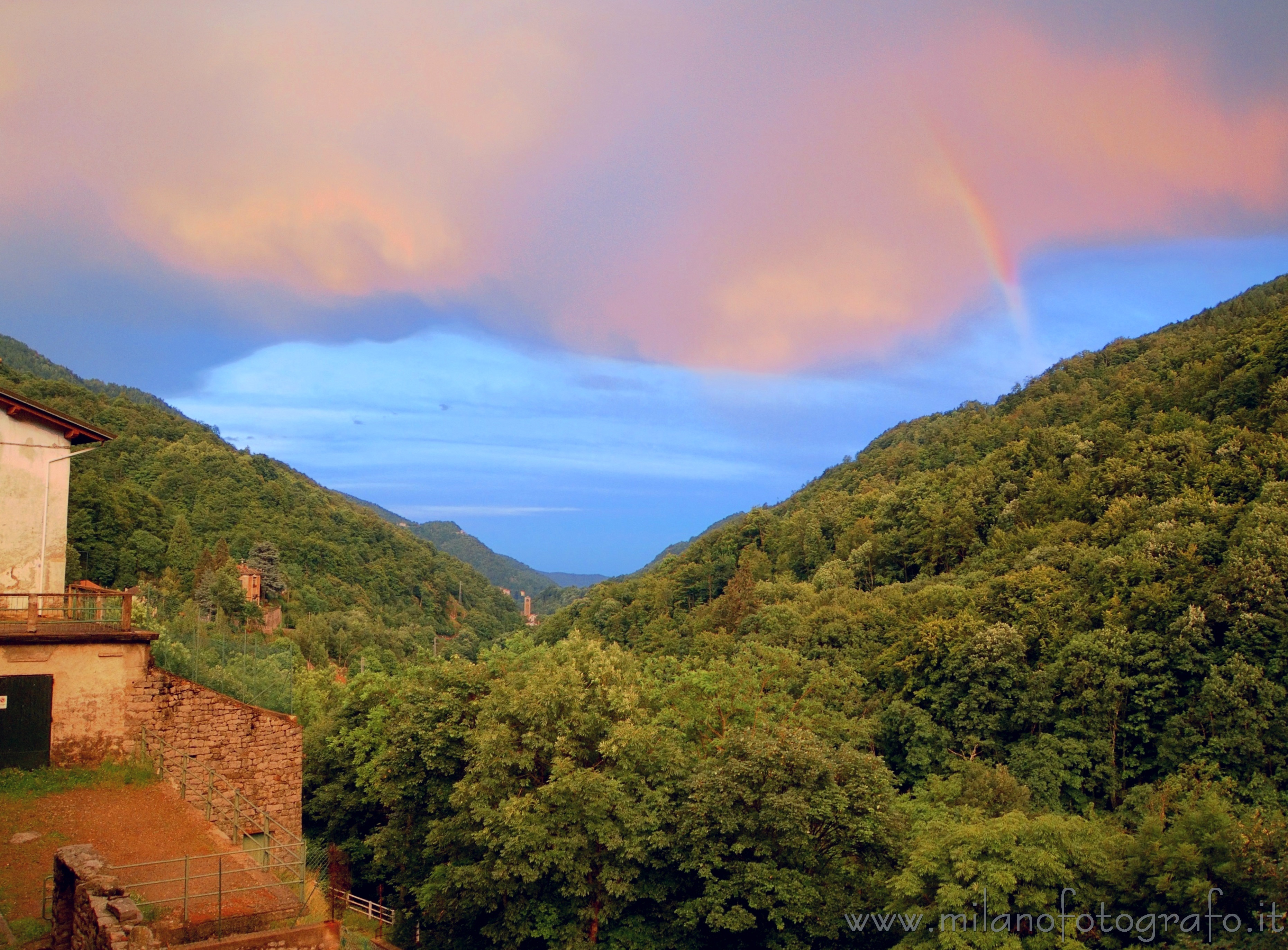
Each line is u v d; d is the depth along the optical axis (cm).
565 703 3297
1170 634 5484
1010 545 9250
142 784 2605
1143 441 9312
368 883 4362
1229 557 5744
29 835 2188
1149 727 5369
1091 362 18188
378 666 8362
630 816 2945
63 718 2659
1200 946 2423
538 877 2812
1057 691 5766
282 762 3069
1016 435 15088
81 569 10512
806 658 7588
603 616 15925
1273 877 2448
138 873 2041
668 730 3762
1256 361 9344
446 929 3425
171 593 10325
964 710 5806
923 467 16575
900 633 7281
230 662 5444
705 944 2986
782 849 2911
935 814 3612
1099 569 6631
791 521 15662
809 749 3003
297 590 15175
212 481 17950
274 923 1869
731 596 11362
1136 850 2844
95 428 3152
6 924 1656
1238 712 4750
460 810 3148
